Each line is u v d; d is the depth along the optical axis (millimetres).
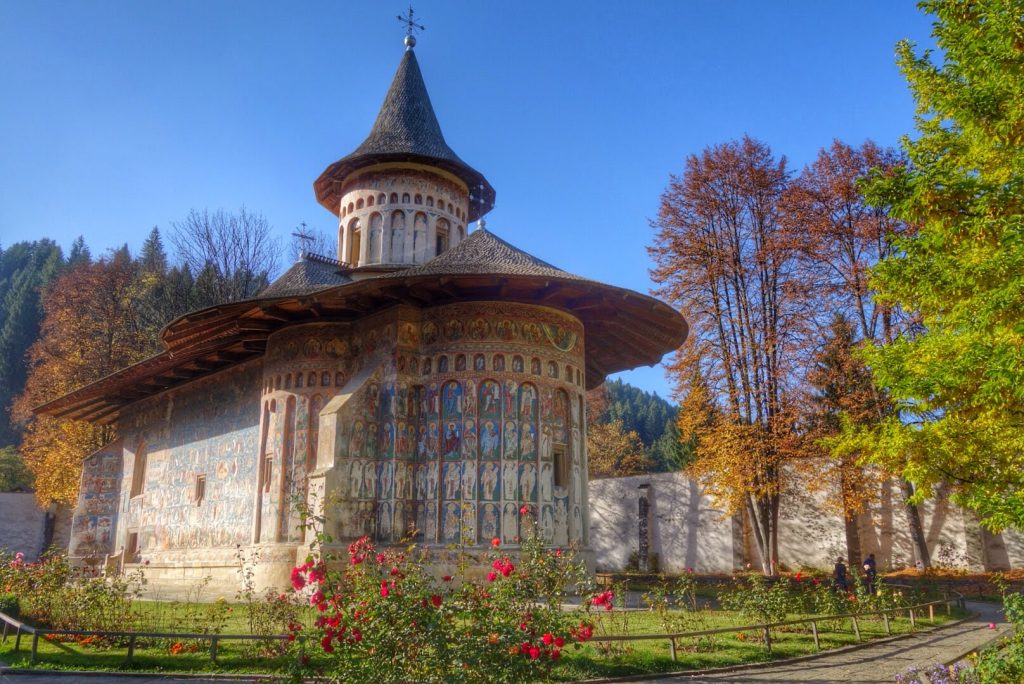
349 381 21797
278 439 22641
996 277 9742
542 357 21094
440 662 7512
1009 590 25156
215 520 26516
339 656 8188
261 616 13305
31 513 47344
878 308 29688
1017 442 10133
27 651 12672
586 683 11086
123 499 33906
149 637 12164
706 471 31641
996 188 10352
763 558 30938
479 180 31531
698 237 33375
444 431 20391
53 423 45312
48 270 85500
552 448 20719
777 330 31297
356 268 28156
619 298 20906
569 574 9398
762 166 33562
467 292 20953
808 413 29906
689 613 17203
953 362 9844
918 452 11680
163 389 32562
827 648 14070
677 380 32562
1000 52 9844
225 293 48844
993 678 9211
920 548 29484
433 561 19156
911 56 12266
